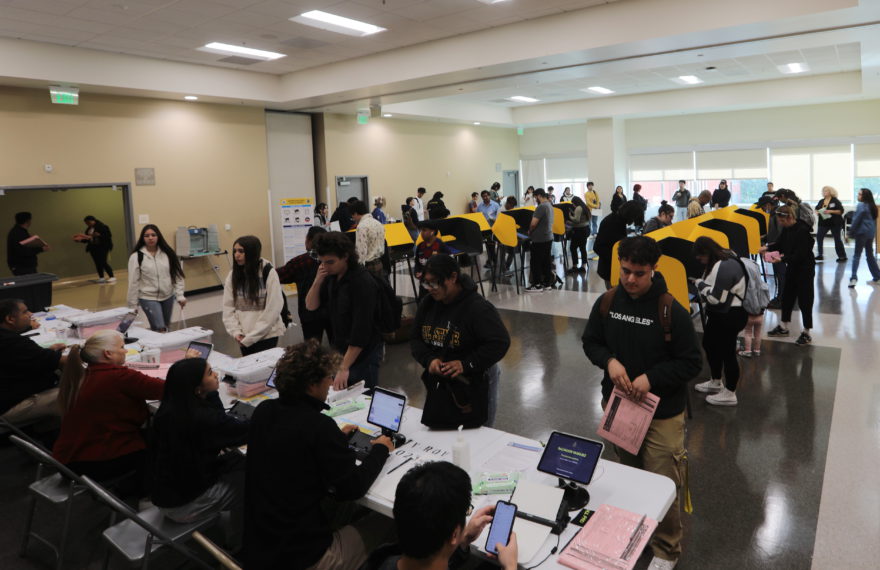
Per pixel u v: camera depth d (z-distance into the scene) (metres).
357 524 2.51
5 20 6.21
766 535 2.79
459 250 8.32
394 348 6.23
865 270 9.29
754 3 5.87
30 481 3.68
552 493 1.93
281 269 4.65
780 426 3.97
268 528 1.87
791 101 13.23
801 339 5.61
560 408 4.49
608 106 14.88
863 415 4.06
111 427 2.86
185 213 9.66
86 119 8.38
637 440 2.21
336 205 12.33
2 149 7.57
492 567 1.86
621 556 1.67
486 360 2.47
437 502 1.33
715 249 4.16
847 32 6.31
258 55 8.37
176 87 8.63
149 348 3.93
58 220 11.18
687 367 2.24
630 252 2.23
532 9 6.70
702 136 15.70
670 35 6.33
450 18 6.91
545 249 8.73
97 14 6.13
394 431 2.46
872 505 2.99
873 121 13.44
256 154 10.68
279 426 1.91
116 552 2.32
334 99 9.99
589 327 2.54
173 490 2.46
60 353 3.90
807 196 14.58
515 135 18.42
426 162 14.75
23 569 2.81
